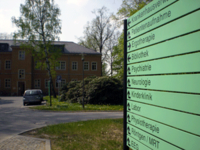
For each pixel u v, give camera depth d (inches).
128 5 857.5
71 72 1690.5
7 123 384.5
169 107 91.0
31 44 1159.0
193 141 77.4
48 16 1140.5
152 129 104.4
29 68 1583.4
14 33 1128.8
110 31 1739.7
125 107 134.0
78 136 262.8
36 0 1137.4
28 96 780.0
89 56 1720.0
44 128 315.3
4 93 1630.2
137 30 120.5
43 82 1646.2
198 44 76.0
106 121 359.9
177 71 86.5
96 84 792.3
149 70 107.7
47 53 1234.0
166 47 93.7
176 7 87.2
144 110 112.4
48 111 574.9
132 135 125.9
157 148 100.0
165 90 94.1
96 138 252.4
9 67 1656.0
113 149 209.6
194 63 77.9
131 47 127.7
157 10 100.4
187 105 80.7
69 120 410.3
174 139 87.5
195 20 77.4
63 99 936.3
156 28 101.6
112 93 796.6
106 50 1819.6
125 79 134.1
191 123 78.5
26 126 352.8
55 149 211.2
